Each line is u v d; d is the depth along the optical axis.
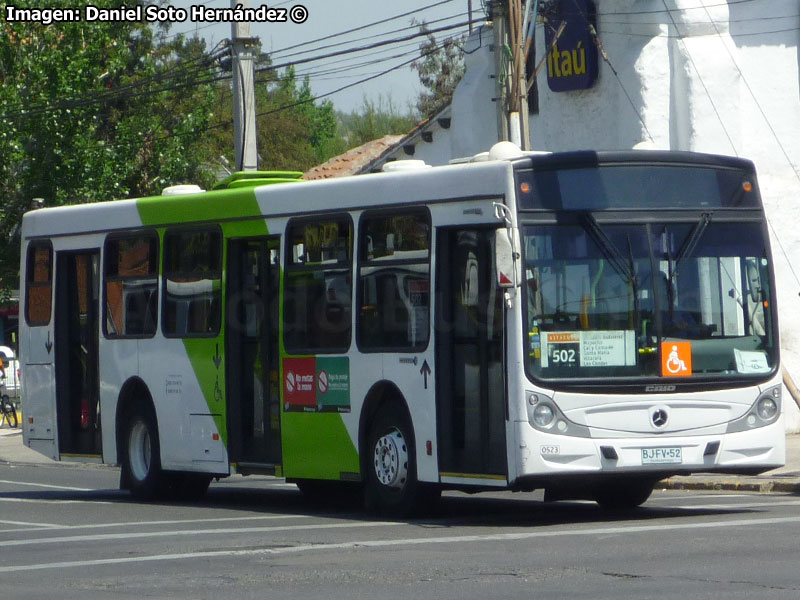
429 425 25.81
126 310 33.84
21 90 76.44
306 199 28.84
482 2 42.28
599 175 24.98
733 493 33.94
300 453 28.78
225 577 19.23
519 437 24.00
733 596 16.25
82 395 35.41
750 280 25.78
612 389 24.42
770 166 47.16
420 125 68.88
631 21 47.06
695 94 45.84
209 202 31.41
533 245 24.33
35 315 36.69
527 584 17.70
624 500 28.31
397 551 21.50
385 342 26.86
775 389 25.73
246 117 48.88
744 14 47.03
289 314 29.06
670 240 25.19
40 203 77.31
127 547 23.20
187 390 31.81
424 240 26.11
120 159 80.75
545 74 51.94
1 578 19.84
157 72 88.56
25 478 44.97
